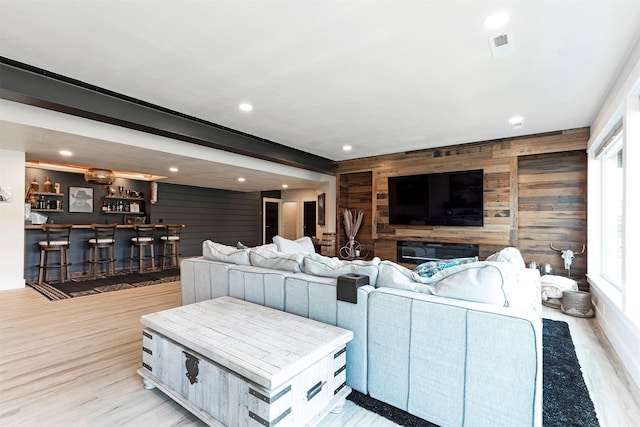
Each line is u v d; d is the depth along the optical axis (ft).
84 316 11.34
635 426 5.55
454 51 7.91
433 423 5.39
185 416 5.71
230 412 5.03
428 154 18.66
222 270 9.22
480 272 5.38
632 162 7.98
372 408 5.85
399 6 6.25
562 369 7.54
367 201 22.61
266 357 4.96
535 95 10.64
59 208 21.86
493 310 4.89
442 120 13.38
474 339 4.95
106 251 20.08
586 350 8.75
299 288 7.16
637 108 7.96
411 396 5.60
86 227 18.94
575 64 8.46
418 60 8.38
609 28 6.84
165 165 17.97
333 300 6.57
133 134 13.34
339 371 5.87
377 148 18.76
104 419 5.58
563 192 15.28
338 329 6.15
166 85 10.02
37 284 16.40
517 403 4.62
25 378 6.96
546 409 5.94
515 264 8.04
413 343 5.55
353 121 13.57
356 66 8.73
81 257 20.16
